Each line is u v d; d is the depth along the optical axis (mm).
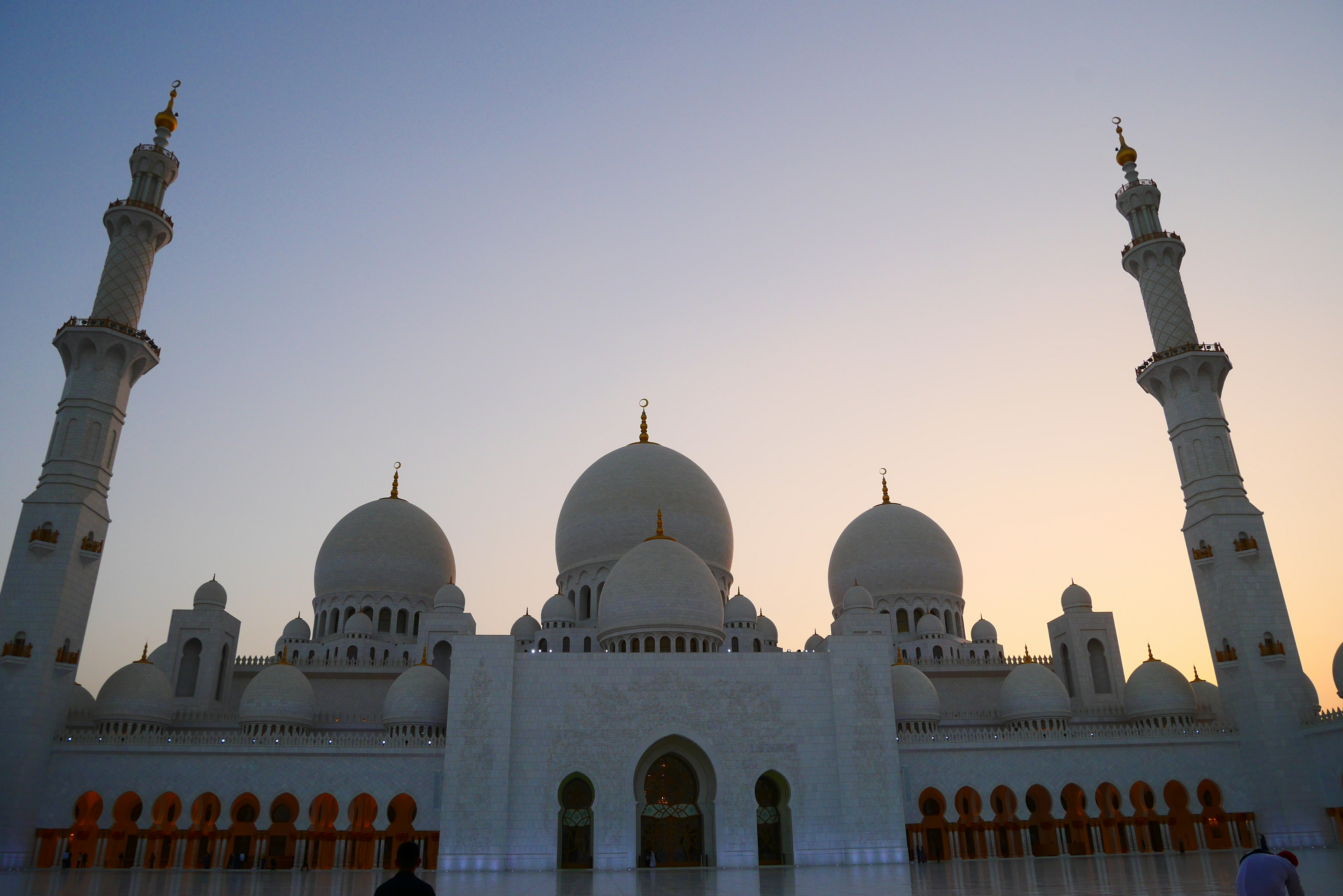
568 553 86188
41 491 61719
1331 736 60750
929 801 70438
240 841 65000
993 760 65438
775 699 63719
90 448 63688
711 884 42531
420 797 60719
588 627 80375
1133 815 64812
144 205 69125
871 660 64500
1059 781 65000
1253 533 68188
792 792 61438
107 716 62875
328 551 88875
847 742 62312
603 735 61906
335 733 69938
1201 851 64500
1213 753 65812
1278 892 15500
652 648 69062
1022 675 73875
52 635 58688
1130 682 74438
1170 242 76125
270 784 60312
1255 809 64375
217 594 79000
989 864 55062
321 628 87250
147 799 59156
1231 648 66875
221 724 68250
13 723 56688
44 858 57656
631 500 84188
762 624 89750
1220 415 72188
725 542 86750
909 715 71125
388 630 86500
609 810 60156
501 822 58875
